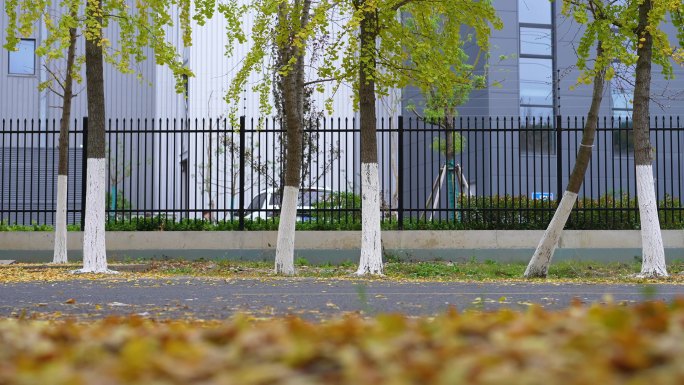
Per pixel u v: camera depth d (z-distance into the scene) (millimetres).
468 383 3201
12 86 30656
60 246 18297
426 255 19344
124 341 4781
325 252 19391
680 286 12906
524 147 32406
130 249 19438
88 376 3562
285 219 16547
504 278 16000
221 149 25266
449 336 4523
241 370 3596
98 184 15969
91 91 15977
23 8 15047
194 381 3467
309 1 16469
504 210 19750
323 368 3701
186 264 18391
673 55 15844
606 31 15383
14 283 13039
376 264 16094
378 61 17125
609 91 32656
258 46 16625
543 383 3150
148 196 31328
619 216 20781
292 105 16438
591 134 16438
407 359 3785
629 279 15297
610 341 3938
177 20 31281
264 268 17844
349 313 7836
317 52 26703
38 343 4875
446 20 19641
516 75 32281
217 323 7047
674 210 20312
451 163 26781
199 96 29297
